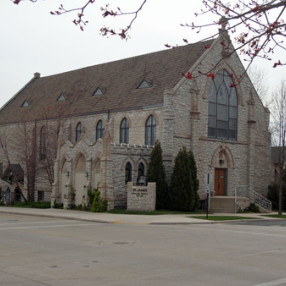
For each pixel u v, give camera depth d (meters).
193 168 38.91
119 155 37.78
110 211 35.91
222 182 43.53
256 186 46.06
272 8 7.44
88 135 46.25
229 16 7.87
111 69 51.22
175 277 12.49
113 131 43.81
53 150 49.03
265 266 14.42
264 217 35.91
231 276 12.78
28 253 16.25
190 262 14.88
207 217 32.16
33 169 50.38
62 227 25.69
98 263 14.45
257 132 46.53
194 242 19.80
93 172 38.50
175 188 37.62
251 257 16.12
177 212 36.25
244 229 26.45
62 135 42.34
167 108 38.97
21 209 40.91
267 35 7.78
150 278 12.31
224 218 32.91
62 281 11.81
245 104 45.47
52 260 14.91
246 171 45.28
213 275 12.87
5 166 57.22
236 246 18.84
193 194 37.88
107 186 36.66
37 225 26.77
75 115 47.81
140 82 44.28
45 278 12.16
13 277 12.26
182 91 40.19
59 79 58.34
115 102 44.72
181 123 40.06
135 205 36.38
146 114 40.81
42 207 42.88
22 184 52.81
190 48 44.19
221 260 15.36
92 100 48.09
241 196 44.22
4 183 55.81
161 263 14.59
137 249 17.45
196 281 12.04
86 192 38.50
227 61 43.69
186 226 27.78
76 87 53.16
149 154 39.62
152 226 27.31
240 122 45.00
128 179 38.50
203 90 41.69
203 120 41.62
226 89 44.00
